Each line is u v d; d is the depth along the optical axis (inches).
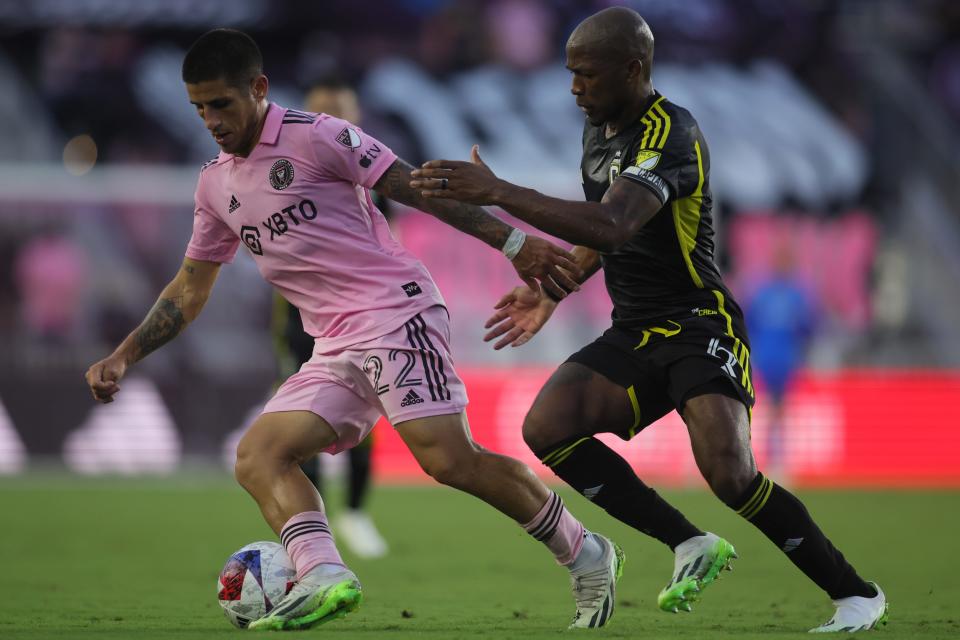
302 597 610.9
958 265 2497.5
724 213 2682.1
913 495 1835.6
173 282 682.8
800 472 2057.1
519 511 636.7
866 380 2085.4
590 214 594.6
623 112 663.1
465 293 2126.0
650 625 684.7
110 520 1438.2
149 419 2057.1
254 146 623.5
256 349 2082.9
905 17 3048.7
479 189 593.0
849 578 650.2
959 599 855.7
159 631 625.0
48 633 614.9
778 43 2999.5
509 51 2957.7
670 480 2015.3
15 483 1916.8
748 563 1093.1
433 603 819.4
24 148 2775.6
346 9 2933.1
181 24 2891.2
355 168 618.5
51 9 2842.0
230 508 1582.2
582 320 2140.7
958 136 2903.5
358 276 626.2
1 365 2054.6
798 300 1836.9
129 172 2404.0
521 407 2033.7
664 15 2970.0
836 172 2810.0
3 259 2095.2
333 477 2074.3
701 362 655.8
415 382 617.0
